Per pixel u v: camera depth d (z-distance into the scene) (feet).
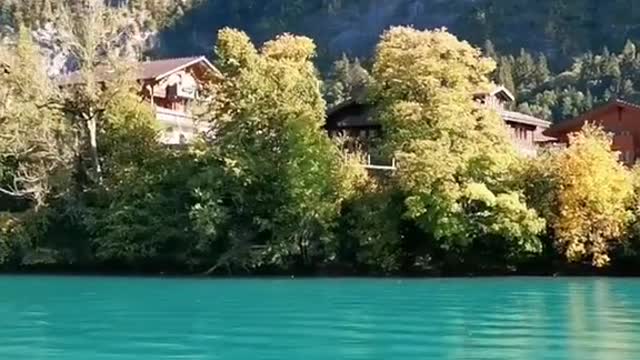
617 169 124.47
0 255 133.69
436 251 125.18
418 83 134.21
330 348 46.93
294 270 126.41
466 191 120.06
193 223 125.29
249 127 130.31
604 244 121.08
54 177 137.08
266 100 130.21
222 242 127.85
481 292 87.51
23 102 139.64
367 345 47.98
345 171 128.06
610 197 121.49
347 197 127.03
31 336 52.90
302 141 126.72
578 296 82.33
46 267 136.67
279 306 72.08
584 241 121.39
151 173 133.80
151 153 136.05
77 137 139.95
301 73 136.87
